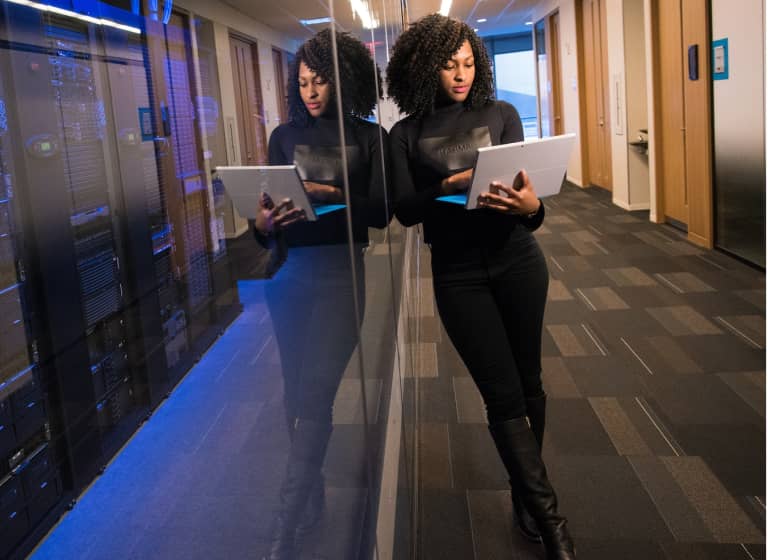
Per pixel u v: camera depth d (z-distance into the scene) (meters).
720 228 4.44
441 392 2.58
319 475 0.57
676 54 4.98
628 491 1.82
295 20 0.58
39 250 0.23
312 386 0.57
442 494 1.86
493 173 1.30
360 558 0.75
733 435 2.08
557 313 3.44
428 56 1.40
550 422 2.25
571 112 8.67
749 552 1.55
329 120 0.73
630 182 6.32
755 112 3.81
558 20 9.17
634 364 2.70
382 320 1.25
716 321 3.14
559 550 1.42
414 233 4.01
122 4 0.29
